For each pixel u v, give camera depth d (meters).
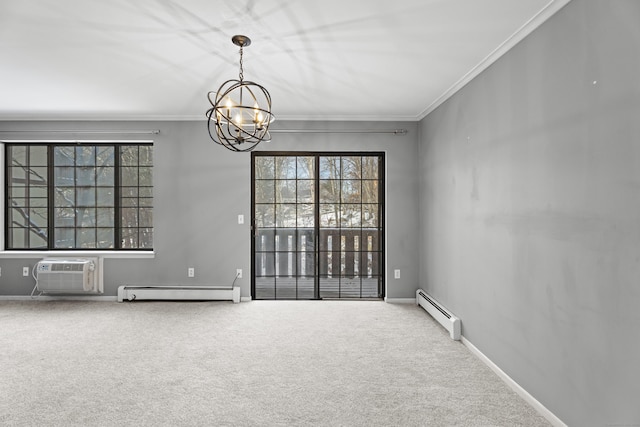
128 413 2.23
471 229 3.25
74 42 2.61
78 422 2.13
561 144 2.08
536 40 2.31
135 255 4.76
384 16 2.27
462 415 2.23
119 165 4.94
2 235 4.89
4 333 3.58
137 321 3.96
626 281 1.66
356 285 4.90
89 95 3.85
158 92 3.75
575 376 1.97
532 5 2.14
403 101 4.08
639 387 1.60
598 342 1.82
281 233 4.86
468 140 3.31
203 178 4.77
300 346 3.30
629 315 1.65
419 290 4.66
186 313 4.25
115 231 4.93
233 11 2.20
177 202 4.77
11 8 2.15
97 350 3.18
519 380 2.50
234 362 2.96
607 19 1.75
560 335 2.09
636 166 1.60
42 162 4.94
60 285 4.57
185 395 2.44
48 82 3.44
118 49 2.73
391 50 2.76
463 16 2.27
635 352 1.62
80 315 4.16
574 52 1.97
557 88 2.12
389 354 3.14
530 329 2.38
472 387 2.58
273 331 3.67
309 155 4.84
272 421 2.15
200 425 2.11
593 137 1.84
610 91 1.73
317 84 3.52
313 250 4.88
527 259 2.41
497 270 2.79
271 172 4.84
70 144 4.93
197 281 4.79
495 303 2.82
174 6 2.14
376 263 4.90
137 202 4.94
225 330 3.70
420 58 2.91
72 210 4.95
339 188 4.87
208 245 4.78
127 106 4.27
